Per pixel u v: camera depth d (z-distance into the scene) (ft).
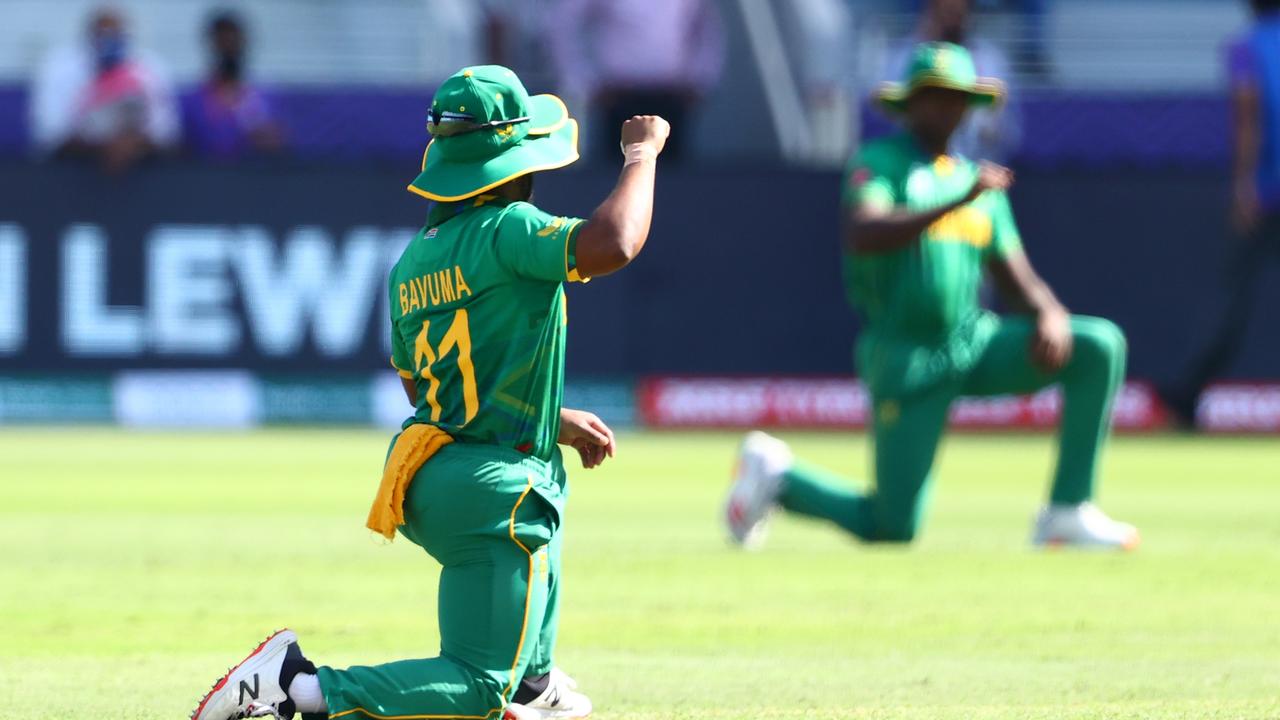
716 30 267.39
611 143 226.99
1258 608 80.12
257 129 223.30
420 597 82.74
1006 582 88.94
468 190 49.75
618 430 212.43
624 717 54.13
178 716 54.13
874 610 79.15
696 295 213.66
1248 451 196.34
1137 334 214.69
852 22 262.26
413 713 47.65
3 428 209.36
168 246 209.87
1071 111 239.09
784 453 105.19
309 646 68.23
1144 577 91.20
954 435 225.35
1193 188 214.07
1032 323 102.58
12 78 238.27
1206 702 56.95
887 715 54.60
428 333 49.98
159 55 266.16
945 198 101.19
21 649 67.56
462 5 260.21
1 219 207.92
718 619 76.43
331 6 266.16
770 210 213.87
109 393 210.18
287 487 146.00
